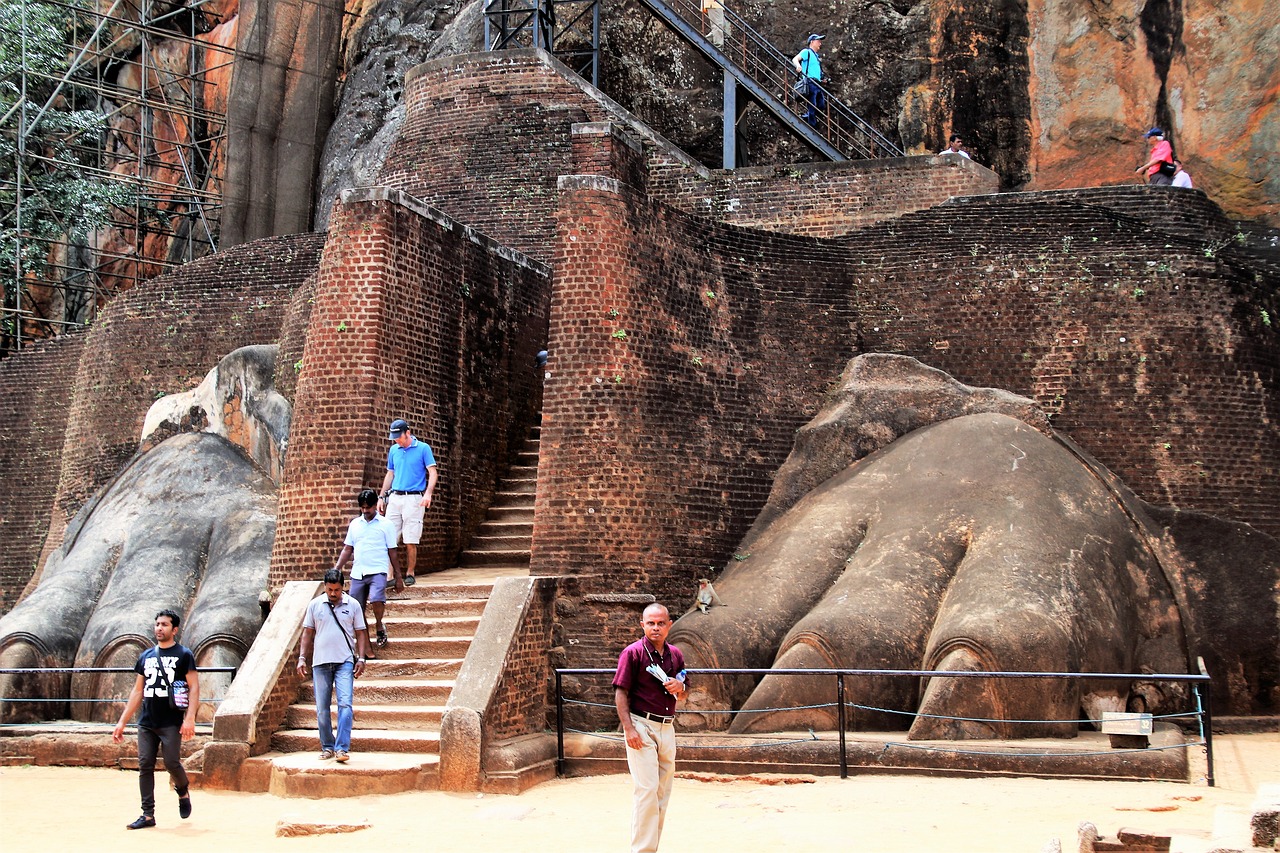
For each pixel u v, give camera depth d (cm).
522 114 2102
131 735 1335
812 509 1494
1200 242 1644
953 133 2303
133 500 1820
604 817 1000
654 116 2512
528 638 1284
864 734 1222
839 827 911
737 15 2522
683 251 1566
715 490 1525
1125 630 1331
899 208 1897
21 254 2884
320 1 2827
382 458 1472
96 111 3072
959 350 1667
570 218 1492
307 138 2812
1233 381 1616
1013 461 1435
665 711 784
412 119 2195
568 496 1445
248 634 1545
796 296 1666
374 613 1299
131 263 3169
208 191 3053
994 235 1691
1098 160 2180
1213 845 674
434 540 1540
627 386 1470
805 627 1278
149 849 920
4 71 2931
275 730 1230
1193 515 1493
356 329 1475
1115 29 2142
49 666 1573
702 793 1089
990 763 1102
